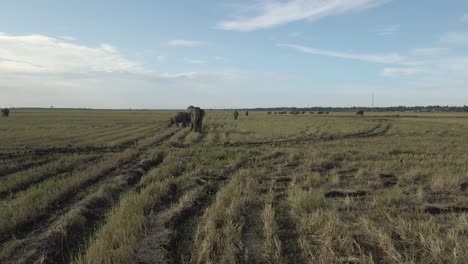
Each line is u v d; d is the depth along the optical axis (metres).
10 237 7.04
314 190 9.84
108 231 6.71
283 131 35.62
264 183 11.51
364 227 7.02
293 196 9.24
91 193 10.23
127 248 5.92
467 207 8.64
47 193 9.62
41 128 37.88
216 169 13.82
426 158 16.80
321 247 6.13
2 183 11.14
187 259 5.95
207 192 10.37
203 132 34.47
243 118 73.62
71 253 6.28
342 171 13.77
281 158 16.64
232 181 11.19
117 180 11.75
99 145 23.11
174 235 6.82
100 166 14.11
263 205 8.91
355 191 10.35
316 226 7.01
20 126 40.81
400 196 9.41
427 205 8.78
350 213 8.15
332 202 9.25
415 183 11.70
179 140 26.30
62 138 27.31
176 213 8.09
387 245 6.08
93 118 69.50
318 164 14.84
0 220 7.51
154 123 51.62
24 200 8.91
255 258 5.93
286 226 7.42
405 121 57.28
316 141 26.22
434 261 5.71
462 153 19.20
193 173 12.91
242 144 24.02
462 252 5.80
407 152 19.53
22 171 13.68
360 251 5.83
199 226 7.05
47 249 6.30
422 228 6.80
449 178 11.27
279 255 5.86
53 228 7.34
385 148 20.72
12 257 6.11
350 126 43.72
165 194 9.91
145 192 9.61
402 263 5.51
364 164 14.95
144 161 15.83
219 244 6.16
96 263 5.50
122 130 36.66
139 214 7.74
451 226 7.32
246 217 7.95
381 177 12.55
